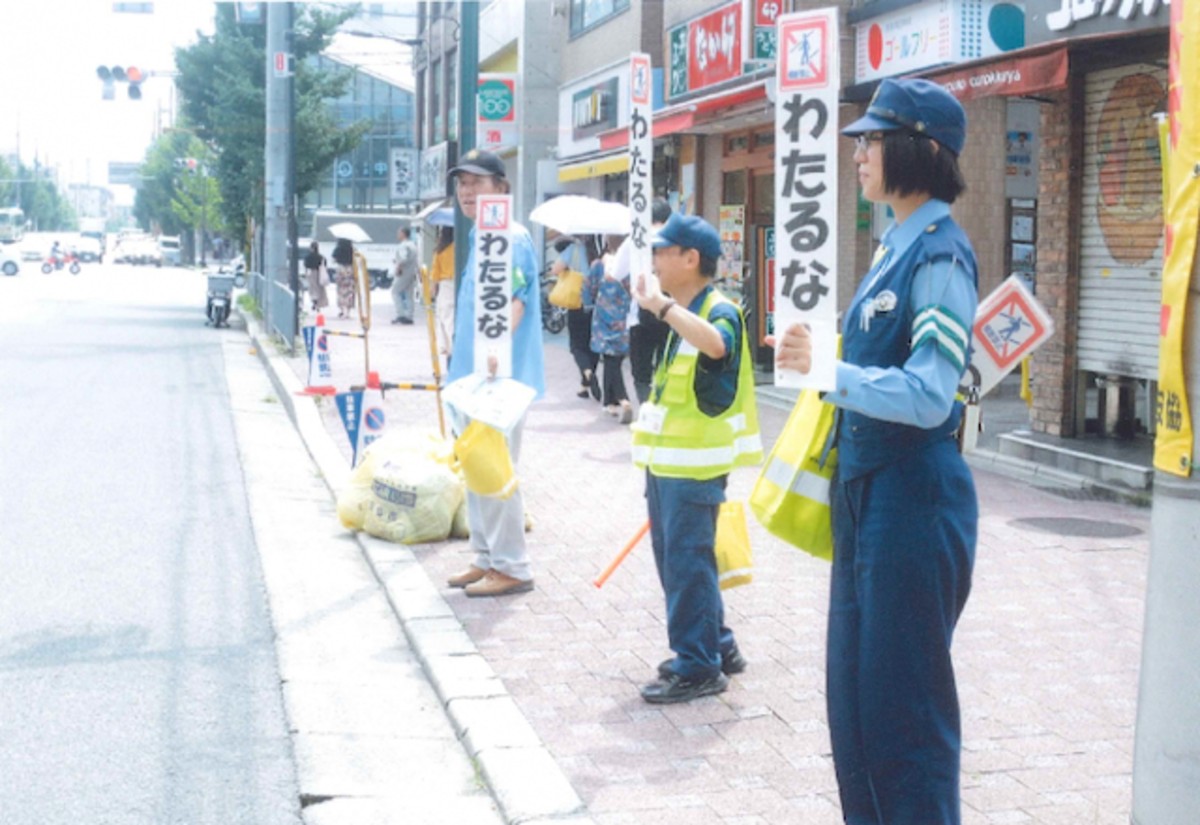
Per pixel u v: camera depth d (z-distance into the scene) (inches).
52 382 610.9
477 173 258.7
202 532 325.4
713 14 695.7
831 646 135.9
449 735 198.4
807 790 172.2
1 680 216.8
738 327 202.2
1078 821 162.4
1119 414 425.4
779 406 551.2
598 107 951.6
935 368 121.6
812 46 117.0
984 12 542.3
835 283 116.9
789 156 118.5
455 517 316.5
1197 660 107.7
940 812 129.9
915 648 128.9
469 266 270.5
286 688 216.8
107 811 169.6
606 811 165.6
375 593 276.4
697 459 200.7
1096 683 215.0
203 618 254.8
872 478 130.2
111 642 238.2
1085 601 263.6
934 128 127.9
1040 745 187.6
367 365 498.6
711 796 170.2
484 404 253.9
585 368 569.9
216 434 480.1
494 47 1210.6
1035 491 378.6
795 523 140.0
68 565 289.3
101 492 367.6
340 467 403.2
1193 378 107.5
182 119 1354.6
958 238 127.5
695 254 201.5
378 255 1807.3
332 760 187.9
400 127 2353.6
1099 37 369.4
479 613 252.7
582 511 347.3
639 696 207.5
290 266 824.3
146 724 199.6
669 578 204.8
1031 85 384.5
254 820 168.6
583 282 551.8
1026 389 441.1
